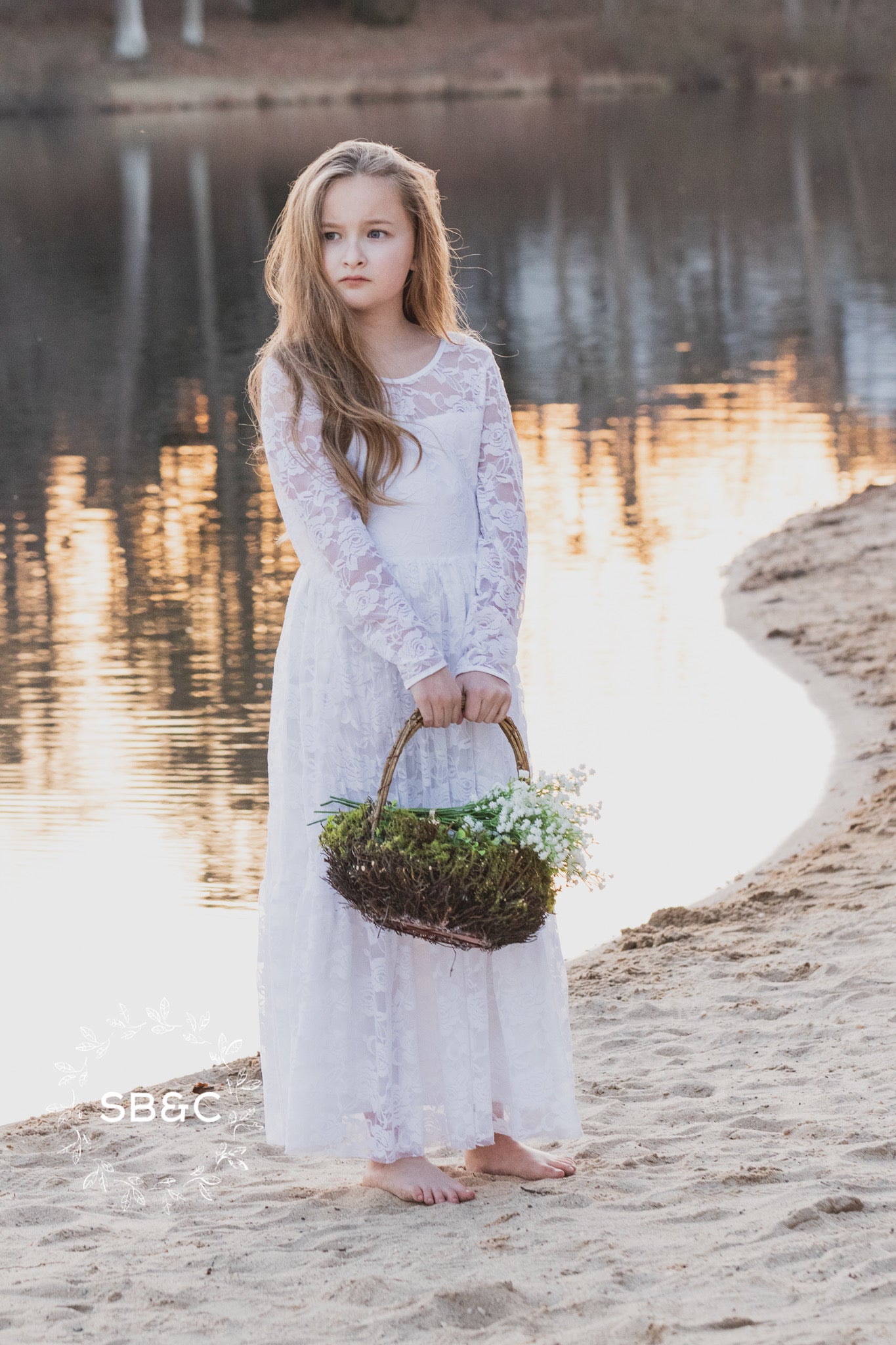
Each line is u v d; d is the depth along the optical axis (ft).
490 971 13.85
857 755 27.73
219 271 92.38
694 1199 13.26
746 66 224.12
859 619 35.04
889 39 229.86
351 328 13.96
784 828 24.99
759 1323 10.77
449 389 14.20
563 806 13.00
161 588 38.42
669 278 87.04
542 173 134.31
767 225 104.73
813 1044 16.93
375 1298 11.73
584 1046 17.52
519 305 80.02
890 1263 11.57
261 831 25.26
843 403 57.41
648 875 23.58
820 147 149.38
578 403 58.75
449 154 148.56
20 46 200.85
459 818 13.12
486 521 14.19
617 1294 11.48
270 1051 14.06
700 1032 17.61
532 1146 14.99
